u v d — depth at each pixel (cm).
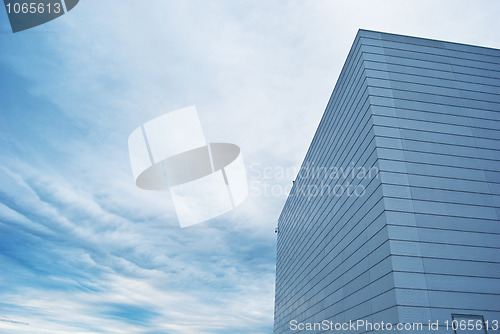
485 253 1802
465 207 1941
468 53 2644
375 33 2658
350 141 2652
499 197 2012
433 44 2652
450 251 1777
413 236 1798
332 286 2809
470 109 2353
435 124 2244
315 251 3597
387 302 1705
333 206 3019
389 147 2100
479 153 2166
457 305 1628
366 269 2055
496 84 2509
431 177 2020
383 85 2373
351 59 2805
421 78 2453
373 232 2003
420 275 1686
